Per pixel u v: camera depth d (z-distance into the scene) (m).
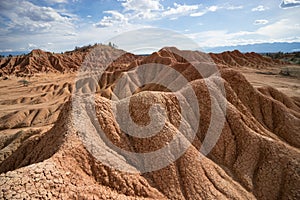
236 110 18.69
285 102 27.00
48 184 9.65
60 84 77.88
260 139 16.69
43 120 45.59
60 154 11.45
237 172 15.23
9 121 43.62
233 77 23.41
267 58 121.88
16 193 8.81
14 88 83.19
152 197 11.55
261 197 13.76
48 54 151.12
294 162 14.95
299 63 118.12
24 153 16.38
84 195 9.96
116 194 10.91
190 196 12.31
